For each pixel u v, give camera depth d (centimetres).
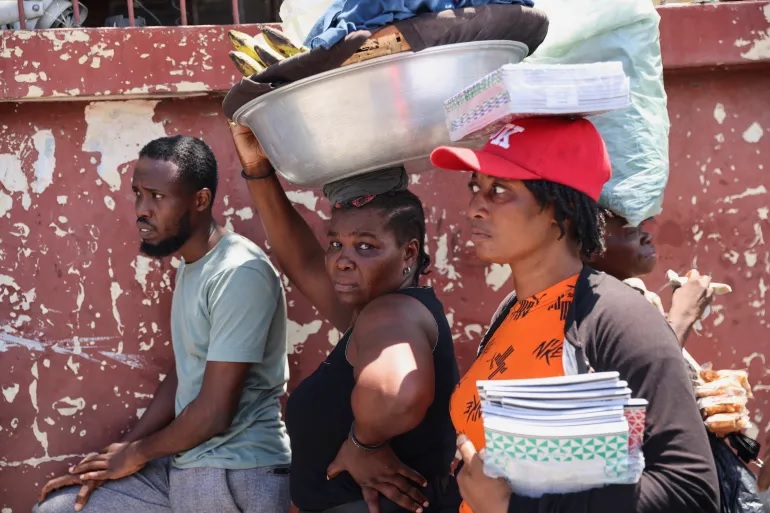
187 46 308
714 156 332
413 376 209
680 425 158
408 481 227
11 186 317
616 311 166
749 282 335
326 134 212
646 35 256
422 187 324
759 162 334
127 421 323
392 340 216
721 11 321
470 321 328
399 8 204
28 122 316
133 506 293
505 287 328
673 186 331
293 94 211
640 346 162
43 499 299
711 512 157
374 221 242
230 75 309
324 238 324
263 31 228
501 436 157
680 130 331
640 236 251
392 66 205
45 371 321
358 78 206
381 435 215
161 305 323
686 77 330
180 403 295
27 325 320
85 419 322
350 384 236
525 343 177
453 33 205
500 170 171
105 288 321
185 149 283
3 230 318
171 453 283
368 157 213
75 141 318
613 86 172
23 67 305
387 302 229
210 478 279
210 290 283
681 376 161
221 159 321
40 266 320
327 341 327
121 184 320
